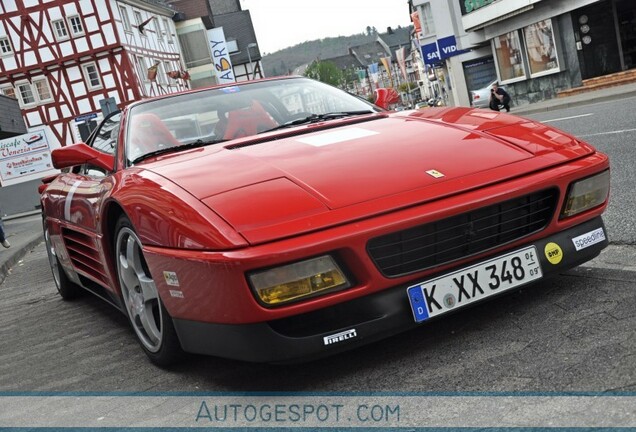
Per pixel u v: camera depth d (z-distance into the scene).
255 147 2.96
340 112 3.63
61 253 4.54
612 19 22.33
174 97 3.72
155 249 2.53
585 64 22.89
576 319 2.44
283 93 3.78
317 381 2.40
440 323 2.70
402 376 2.29
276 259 2.16
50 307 5.07
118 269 3.12
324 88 3.95
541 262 2.57
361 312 2.30
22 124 28.58
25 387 3.13
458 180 2.48
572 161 2.67
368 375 2.36
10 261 9.58
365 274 2.27
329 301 2.23
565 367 2.07
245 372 2.64
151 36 43.56
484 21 27.17
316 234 2.23
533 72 25.70
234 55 68.81
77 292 5.12
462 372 2.21
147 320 2.91
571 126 11.12
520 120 3.06
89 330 4.03
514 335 2.42
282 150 2.82
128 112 3.64
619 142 7.66
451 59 35.41
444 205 2.36
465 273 2.43
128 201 2.74
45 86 37.25
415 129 2.97
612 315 2.41
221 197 2.44
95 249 3.50
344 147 2.79
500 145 2.73
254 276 2.17
